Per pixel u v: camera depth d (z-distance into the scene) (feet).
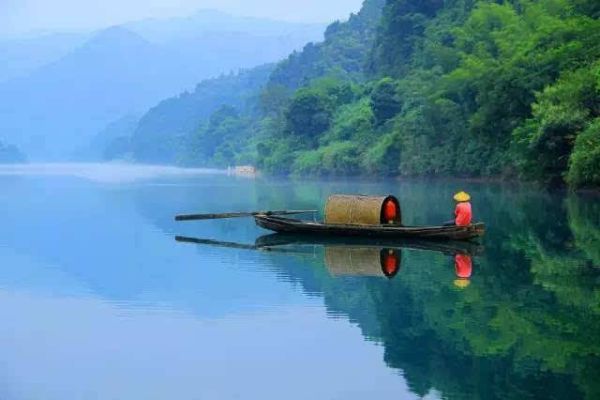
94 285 78.64
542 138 178.09
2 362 51.78
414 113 318.65
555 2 245.24
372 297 68.49
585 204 150.61
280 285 75.31
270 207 173.68
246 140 631.15
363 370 48.37
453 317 59.82
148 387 46.50
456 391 43.73
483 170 250.98
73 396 45.29
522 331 55.16
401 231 105.19
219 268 86.89
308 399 43.93
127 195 227.61
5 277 84.33
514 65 214.28
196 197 214.90
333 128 417.28
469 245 99.19
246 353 52.70
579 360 48.26
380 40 495.41
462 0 373.40
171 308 66.90
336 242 107.14
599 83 162.71
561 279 73.61
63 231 129.18
